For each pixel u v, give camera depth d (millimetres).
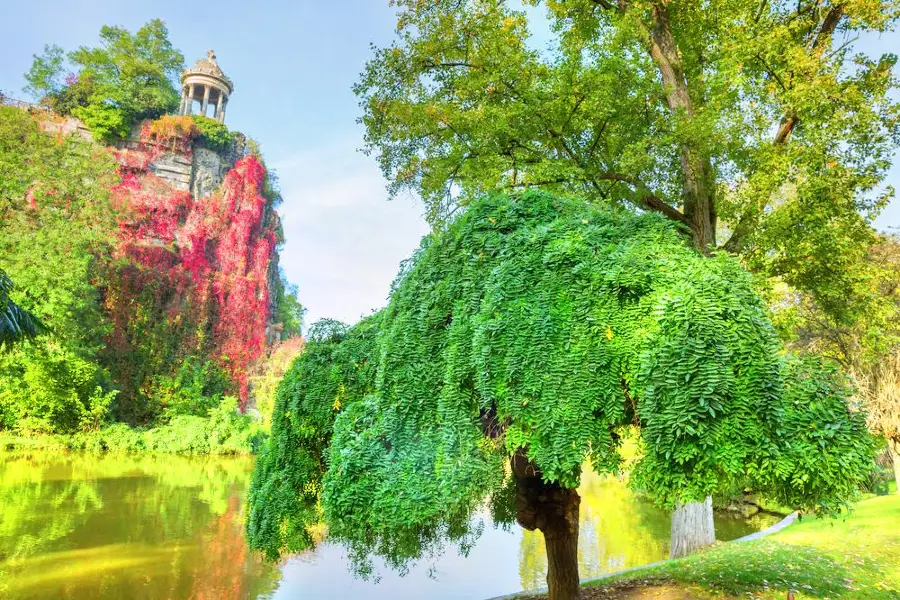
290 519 7215
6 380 29281
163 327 39562
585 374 4746
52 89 47031
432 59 12672
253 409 42406
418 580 11625
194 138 46312
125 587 10570
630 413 4840
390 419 5809
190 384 39219
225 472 25938
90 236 33500
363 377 6734
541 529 7223
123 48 47375
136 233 40844
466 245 6102
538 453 4809
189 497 19328
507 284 5375
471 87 11648
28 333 11172
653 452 4379
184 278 41625
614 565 12484
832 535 10609
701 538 11320
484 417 5688
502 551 14078
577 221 5688
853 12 10195
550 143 11547
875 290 11734
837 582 7590
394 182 12984
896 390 10328
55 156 36281
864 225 10477
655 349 4477
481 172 10984
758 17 11406
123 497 18688
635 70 10852
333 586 11102
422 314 6000
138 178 42938
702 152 10336
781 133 11398
